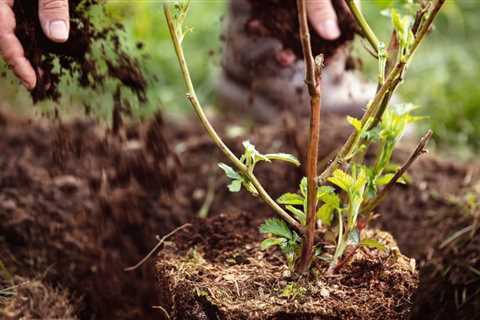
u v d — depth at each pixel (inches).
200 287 29.2
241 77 42.7
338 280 29.7
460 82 51.1
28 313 32.1
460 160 44.2
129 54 34.7
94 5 32.9
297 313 28.3
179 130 45.9
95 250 36.9
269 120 44.1
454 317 34.1
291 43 36.2
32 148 42.3
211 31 57.3
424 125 47.4
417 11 29.4
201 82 53.8
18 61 31.2
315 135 27.9
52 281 35.1
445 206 38.3
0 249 35.7
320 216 30.0
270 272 30.2
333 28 33.8
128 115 35.8
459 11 55.8
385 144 30.6
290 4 35.5
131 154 39.6
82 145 41.1
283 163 40.5
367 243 29.5
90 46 33.2
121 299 35.6
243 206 39.5
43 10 30.5
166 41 56.2
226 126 45.3
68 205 38.5
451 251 35.8
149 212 38.7
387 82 28.4
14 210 37.3
